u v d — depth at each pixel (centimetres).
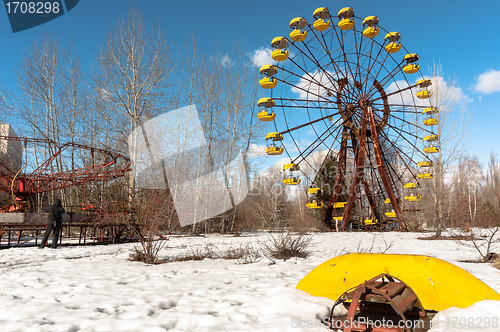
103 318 304
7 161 2044
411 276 331
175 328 279
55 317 311
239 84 2573
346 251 980
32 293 424
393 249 1055
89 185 1590
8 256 861
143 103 2055
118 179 1469
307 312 303
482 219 2197
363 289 271
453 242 1322
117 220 1207
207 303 369
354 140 2702
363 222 2877
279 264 730
